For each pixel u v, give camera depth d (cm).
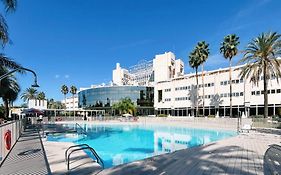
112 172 822
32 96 9331
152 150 1758
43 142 1600
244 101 4981
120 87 8581
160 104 7094
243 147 1352
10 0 1483
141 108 7894
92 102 9294
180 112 6481
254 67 3266
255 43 3275
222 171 835
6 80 2786
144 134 2898
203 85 5584
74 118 5375
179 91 6512
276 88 4519
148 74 10700
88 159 1022
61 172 823
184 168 880
